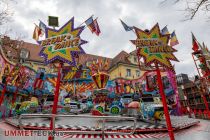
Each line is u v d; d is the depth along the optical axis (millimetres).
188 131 9828
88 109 25859
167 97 22875
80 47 5574
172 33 7957
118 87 28266
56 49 5586
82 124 10930
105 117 4344
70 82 28375
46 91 25125
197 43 14172
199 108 26516
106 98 14016
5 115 16516
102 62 28625
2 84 15391
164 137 7930
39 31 7191
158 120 11719
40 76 23312
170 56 6246
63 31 5832
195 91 27938
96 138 7426
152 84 12945
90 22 7090
